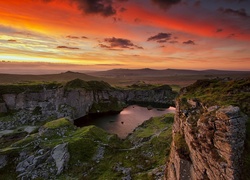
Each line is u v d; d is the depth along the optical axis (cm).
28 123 12119
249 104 2939
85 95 15788
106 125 12262
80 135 7688
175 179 3291
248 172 2227
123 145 7769
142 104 19825
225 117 2461
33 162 6281
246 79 3869
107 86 19925
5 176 5947
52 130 8056
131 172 5575
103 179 5347
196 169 2800
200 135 2819
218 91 3766
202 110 3359
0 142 8912
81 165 6247
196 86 4566
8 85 14562
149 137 8025
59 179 5644
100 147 7175
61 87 15200
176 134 3781
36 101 14388
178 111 4109
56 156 6444
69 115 13275
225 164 2306
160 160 5988
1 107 13138
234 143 2316
